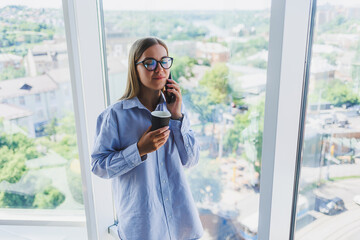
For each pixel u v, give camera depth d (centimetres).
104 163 117
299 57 108
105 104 162
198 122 144
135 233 122
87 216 168
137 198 121
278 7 102
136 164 114
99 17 151
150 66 117
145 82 120
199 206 155
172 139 126
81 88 150
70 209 181
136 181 120
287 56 106
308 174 123
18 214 183
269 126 115
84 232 181
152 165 123
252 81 124
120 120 120
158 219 125
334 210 118
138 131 121
